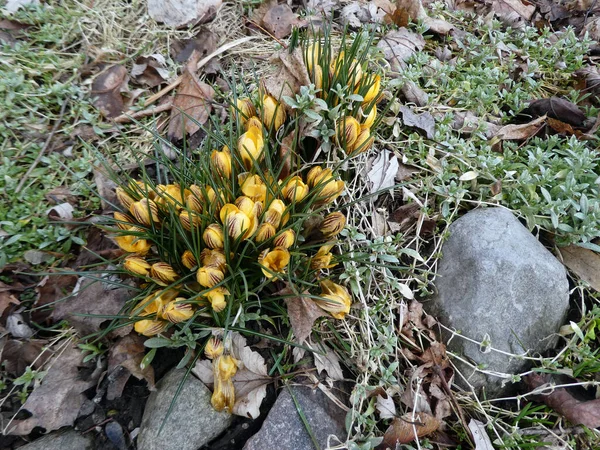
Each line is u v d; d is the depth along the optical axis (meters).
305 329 0.31
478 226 0.38
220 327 0.31
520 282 0.35
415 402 0.32
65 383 0.33
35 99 0.43
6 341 0.35
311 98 0.34
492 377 0.34
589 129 0.47
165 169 0.36
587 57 0.56
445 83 0.49
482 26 0.57
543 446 0.33
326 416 0.32
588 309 0.38
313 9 0.54
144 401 0.34
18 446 0.32
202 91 0.45
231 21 0.53
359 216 0.39
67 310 0.35
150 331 0.31
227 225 0.28
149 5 0.51
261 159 0.34
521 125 0.46
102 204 0.39
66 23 0.48
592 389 0.35
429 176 0.41
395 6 0.55
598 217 0.38
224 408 0.32
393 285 0.36
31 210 0.39
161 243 0.32
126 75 0.46
